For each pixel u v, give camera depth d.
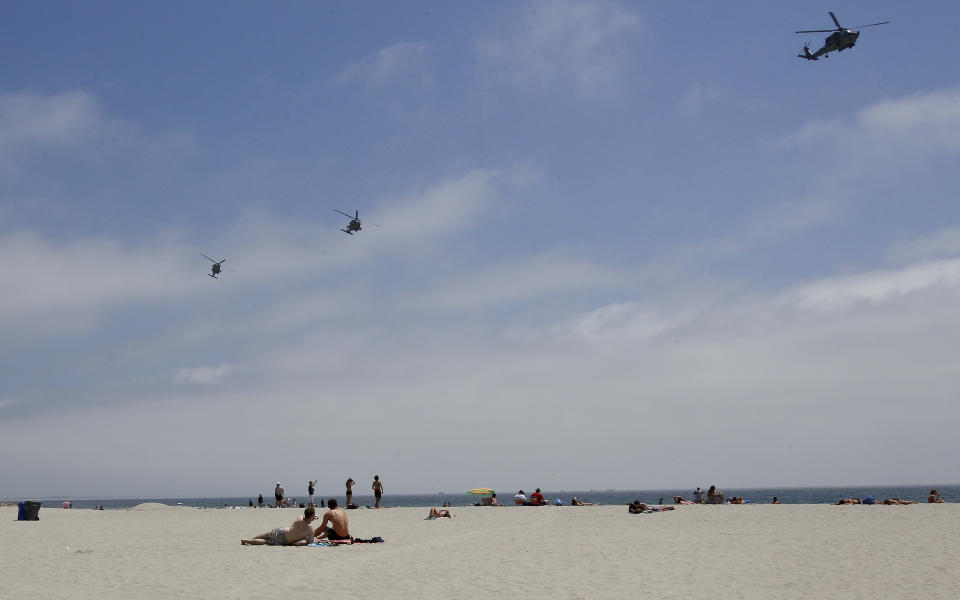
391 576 15.98
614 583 14.84
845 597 12.87
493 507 48.66
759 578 15.13
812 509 34.94
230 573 16.50
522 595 13.58
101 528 31.55
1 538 26.05
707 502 48.81
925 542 20.19
